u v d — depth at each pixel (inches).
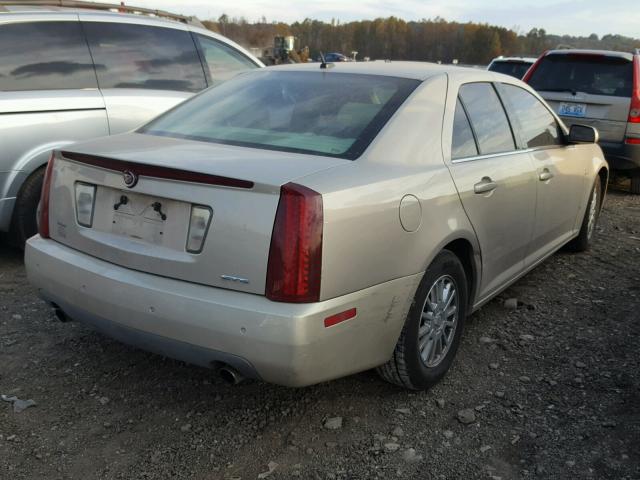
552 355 140.2
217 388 121.7
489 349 142.6
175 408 114.6
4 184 176.1
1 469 95.9
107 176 106.1
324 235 92.8
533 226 159.6
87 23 199.6
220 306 92.6
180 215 98.2
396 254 105.0
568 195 182.4
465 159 128.6
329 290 94.5
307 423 111.3
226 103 133.4
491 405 118.7
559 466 101.1
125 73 206.4
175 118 133.3
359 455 102.7
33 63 185.0
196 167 97.3
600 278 193.5
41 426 107.3
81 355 132.0
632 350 143.6
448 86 131.7
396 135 114.0
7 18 182.2
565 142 183.0
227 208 93.9
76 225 111.8
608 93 319.9
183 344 96.7
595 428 111.7
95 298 104.6
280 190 91.8
